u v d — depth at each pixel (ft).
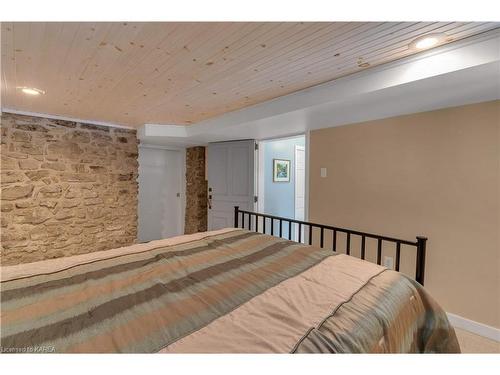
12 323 2.84
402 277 4.25
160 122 11.73
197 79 6.57
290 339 2.62
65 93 7.66
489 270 6.48
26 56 5.31
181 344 2.56
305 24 4.21
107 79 6.57
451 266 7.09
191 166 16.26
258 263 4.79
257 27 4.30
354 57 5.34
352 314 3.10
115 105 8.92
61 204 10.63
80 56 5.32
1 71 6.07
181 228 17.04
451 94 6.08
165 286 3.83
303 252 5.38
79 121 11.06
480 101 6.54
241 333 2.72
